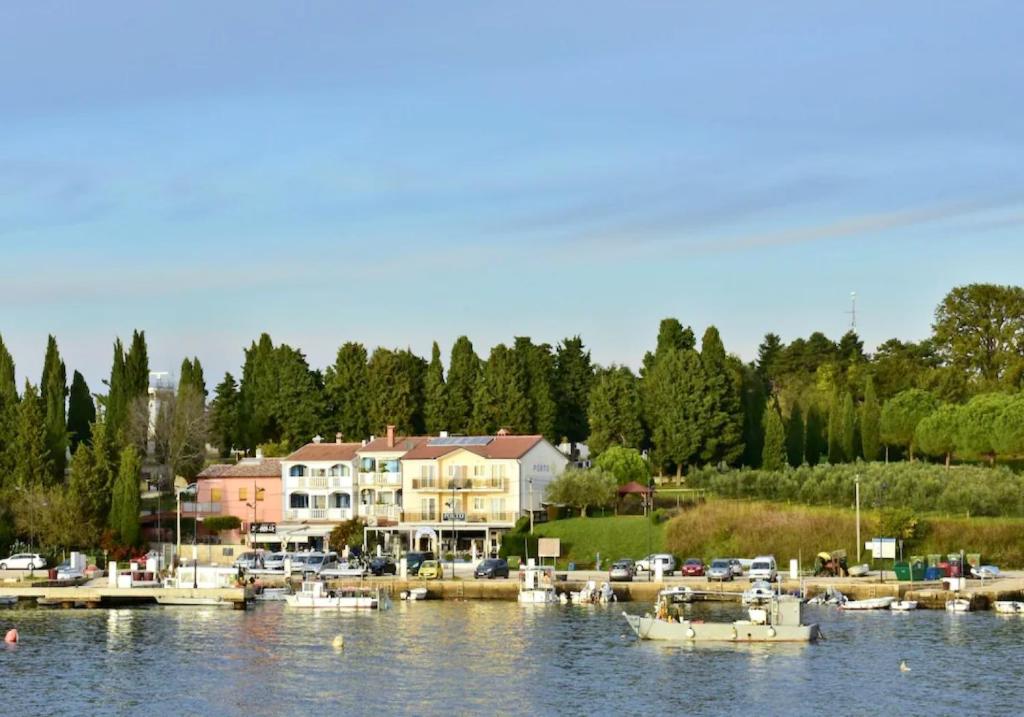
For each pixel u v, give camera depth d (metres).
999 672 95.00
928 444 180.00
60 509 161.00
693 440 184.38
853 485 156.62
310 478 177.38
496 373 197.25
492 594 137.62
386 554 164.62
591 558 156.25
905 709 84.81
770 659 100.75
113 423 195.62
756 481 166.50
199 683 93.88
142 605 135.75
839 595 128.12
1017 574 141.12
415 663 100.00
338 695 89.62
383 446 179.75
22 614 129.50
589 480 164.38
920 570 136.50
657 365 194.50
